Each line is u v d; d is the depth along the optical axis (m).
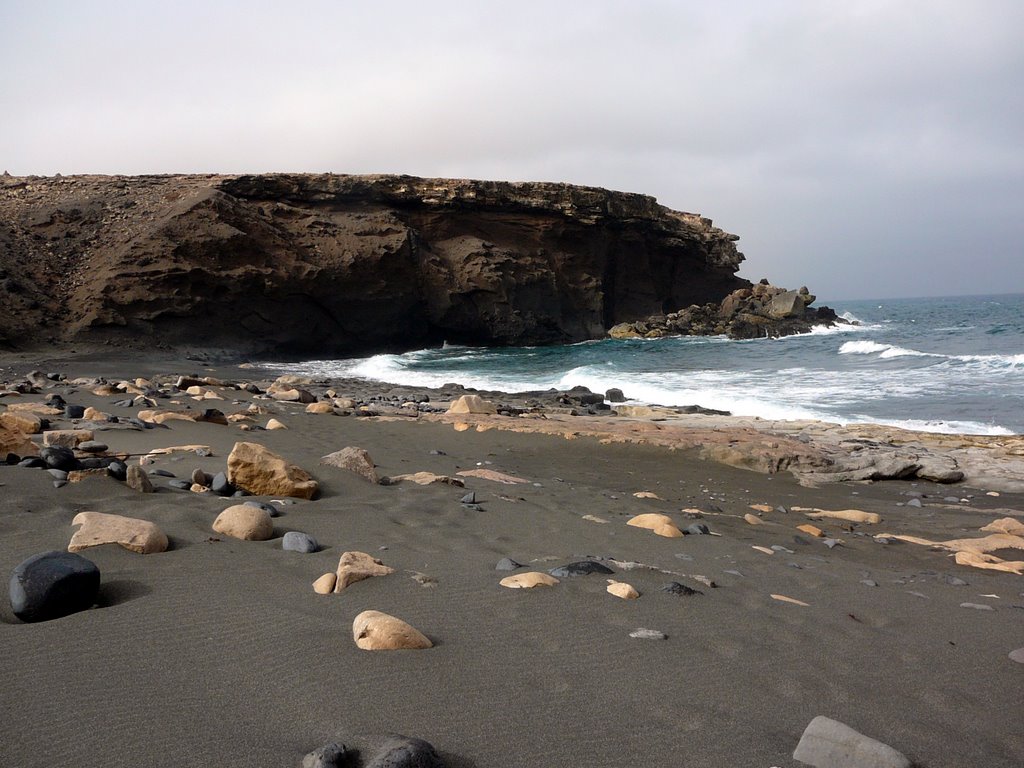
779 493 8.29
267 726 1.99
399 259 38.22
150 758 1.81
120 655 2.42
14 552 3.37
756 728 2.18
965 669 2.86
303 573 3.45
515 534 4.76
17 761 1.77
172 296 31.33
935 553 5.60
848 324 53.50
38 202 37.91
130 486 4.78
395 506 5.27
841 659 2.86
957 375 21.08
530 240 45.06
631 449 10.34
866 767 1.93
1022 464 9.88
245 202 36.44
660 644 2.84
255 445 5.45
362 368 29.84
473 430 11.05
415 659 2.51
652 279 52.47
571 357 34.28
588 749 1.99
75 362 25.44
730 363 28.55
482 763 1.89
